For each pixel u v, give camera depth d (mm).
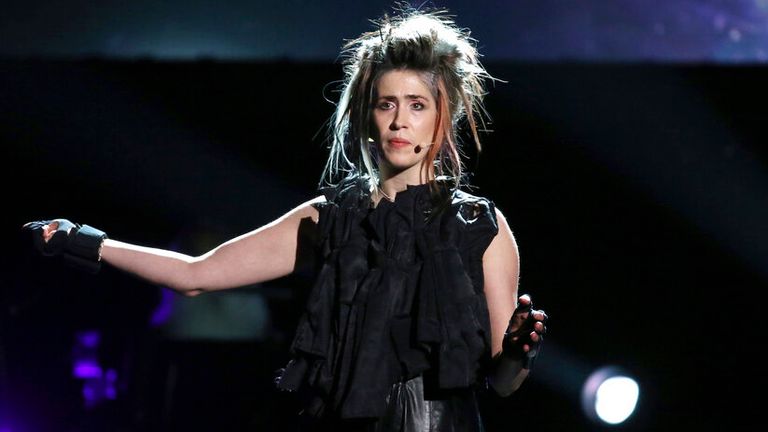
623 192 23422
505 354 7352
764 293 23781
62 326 20062
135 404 19562
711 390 23344
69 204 23328
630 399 18297
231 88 21938
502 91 21828
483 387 7887
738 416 23109
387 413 7527
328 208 8008
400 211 7781
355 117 8117
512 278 7945
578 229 23797
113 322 19938
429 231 7699
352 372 7449
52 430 19547
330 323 7684
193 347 19703
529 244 23953
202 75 21844
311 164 22859
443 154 8227
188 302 19781
